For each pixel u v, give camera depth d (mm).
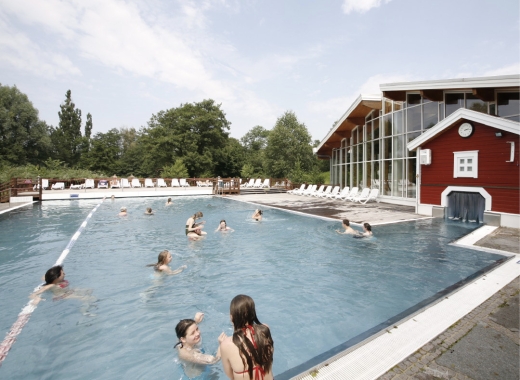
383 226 9859
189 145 41156
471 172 10250
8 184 19500
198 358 3199
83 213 14453
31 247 8055
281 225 10805
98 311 4383
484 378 2367
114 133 72812
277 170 39469
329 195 19922
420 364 2562
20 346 3500
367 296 4680
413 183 14922
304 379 2373
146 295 4941
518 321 3330
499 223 9430
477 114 9773
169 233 9820
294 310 4309
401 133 15695
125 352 3377
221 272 5996
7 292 5082
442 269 5719
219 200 21000
